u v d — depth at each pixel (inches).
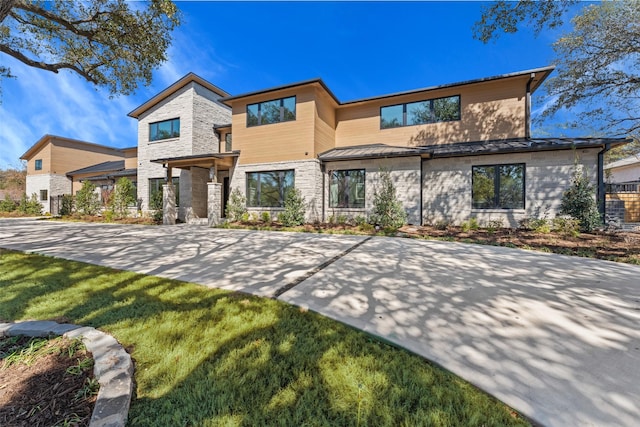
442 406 71.9
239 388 77.8
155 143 660.7
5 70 413.1
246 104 546.3
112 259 241.6
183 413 68.8
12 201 1031.6
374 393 76.1
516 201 413.4
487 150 402.6
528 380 82.0
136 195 729.6
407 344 101.9
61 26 364.5
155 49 374.0
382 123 552.1
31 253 265.3
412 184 446.9
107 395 70.1
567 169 383.6
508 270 201.3
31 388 77.4
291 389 77.6
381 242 322.0
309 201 489.7
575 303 140.0
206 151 647.1
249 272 199.8
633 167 732.7
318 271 201.8
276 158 516.4
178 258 245.8
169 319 120.9
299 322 118.7
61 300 142.8
